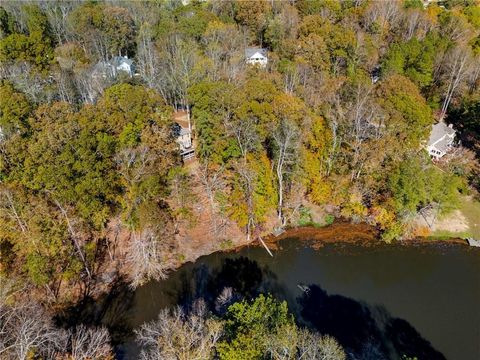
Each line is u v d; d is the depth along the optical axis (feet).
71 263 123.65
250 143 146.00
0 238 117.29
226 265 138.62
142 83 206.39
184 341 88.53
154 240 131.23
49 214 119.75
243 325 88.48
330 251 143.33
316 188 159.33
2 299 98.27
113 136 134.92
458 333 113.29
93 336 100.42
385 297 124.88
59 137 126.21
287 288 129.39
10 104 134.21
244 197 142.31
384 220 148.25
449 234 147.74
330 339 97.55
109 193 131.64
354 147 155.94
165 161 141.90
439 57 220.64
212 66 195.93
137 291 128.26
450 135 194.80
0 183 123.24
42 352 91.45
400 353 108.06
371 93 179.93
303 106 158.51
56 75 184.03
